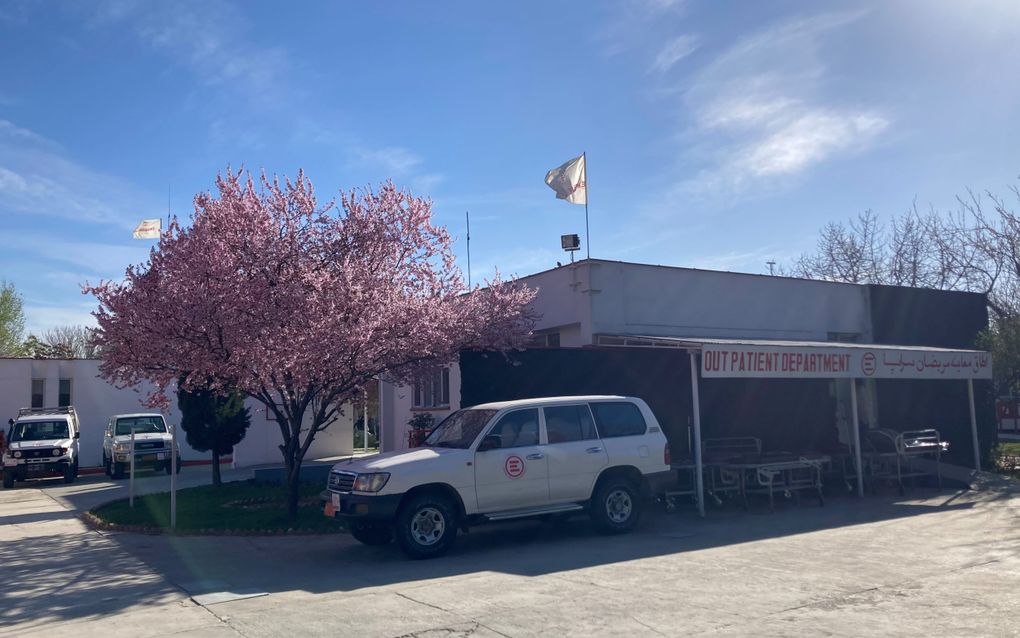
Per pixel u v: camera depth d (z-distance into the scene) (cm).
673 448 1642
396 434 2089
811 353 1505
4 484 2519
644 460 1260
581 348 1571
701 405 1720
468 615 775
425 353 1388
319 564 1077
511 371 1509
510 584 907
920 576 904
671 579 912
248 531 1311
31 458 2498
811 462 1516
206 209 1319
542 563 1030
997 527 1244
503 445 1166
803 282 2006
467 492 1116
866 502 1551
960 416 2136
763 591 846
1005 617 728
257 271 1292
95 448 3081
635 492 1252
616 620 745
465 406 1466
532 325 1617
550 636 701
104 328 1314
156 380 1366
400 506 1079
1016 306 2706
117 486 2336
